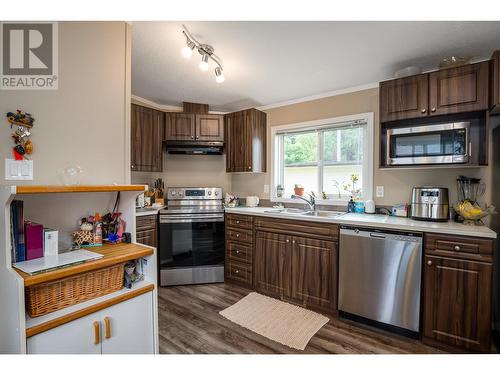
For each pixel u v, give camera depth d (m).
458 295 1.71
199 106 3.45
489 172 2.09
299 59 2.15
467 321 1.68
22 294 0.89
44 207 1.26
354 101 2.78
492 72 1.79
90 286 1.15
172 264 2.91
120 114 1.53
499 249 1.92
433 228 1.79
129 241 1.45
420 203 2.12
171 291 2.77
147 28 1.70
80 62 1.35
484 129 1.89
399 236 1.91
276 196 3.40
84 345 1.07
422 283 1.85
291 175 3.36
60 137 1.28
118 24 1.52
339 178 2.96
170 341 1.88
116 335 1.19
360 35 1.78
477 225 1.87
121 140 1.54
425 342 1.83
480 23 1.62
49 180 1.24
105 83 1.46
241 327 2.07
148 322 1.32
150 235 2.81
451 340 1.72
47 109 1.24
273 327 2.07
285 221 2.56
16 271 0.96
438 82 1.98
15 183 1.14
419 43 1.88
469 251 1.67
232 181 3.81
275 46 1.94
